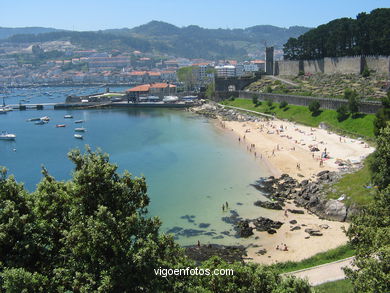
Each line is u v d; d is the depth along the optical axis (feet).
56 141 555.28
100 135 584.81
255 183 333.42
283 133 514.27
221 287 120.88
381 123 332.19
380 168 208.74
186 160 412.16
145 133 581.94
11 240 111.55
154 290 110.83
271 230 241.35
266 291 117.29
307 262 193.57
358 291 113.29
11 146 529.45
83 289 102.22
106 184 125.18
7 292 97.35
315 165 369.91
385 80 621.31
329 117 528.63
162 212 275.80
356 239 147.43
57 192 132.87
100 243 109.09
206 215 270.67
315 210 270.46
